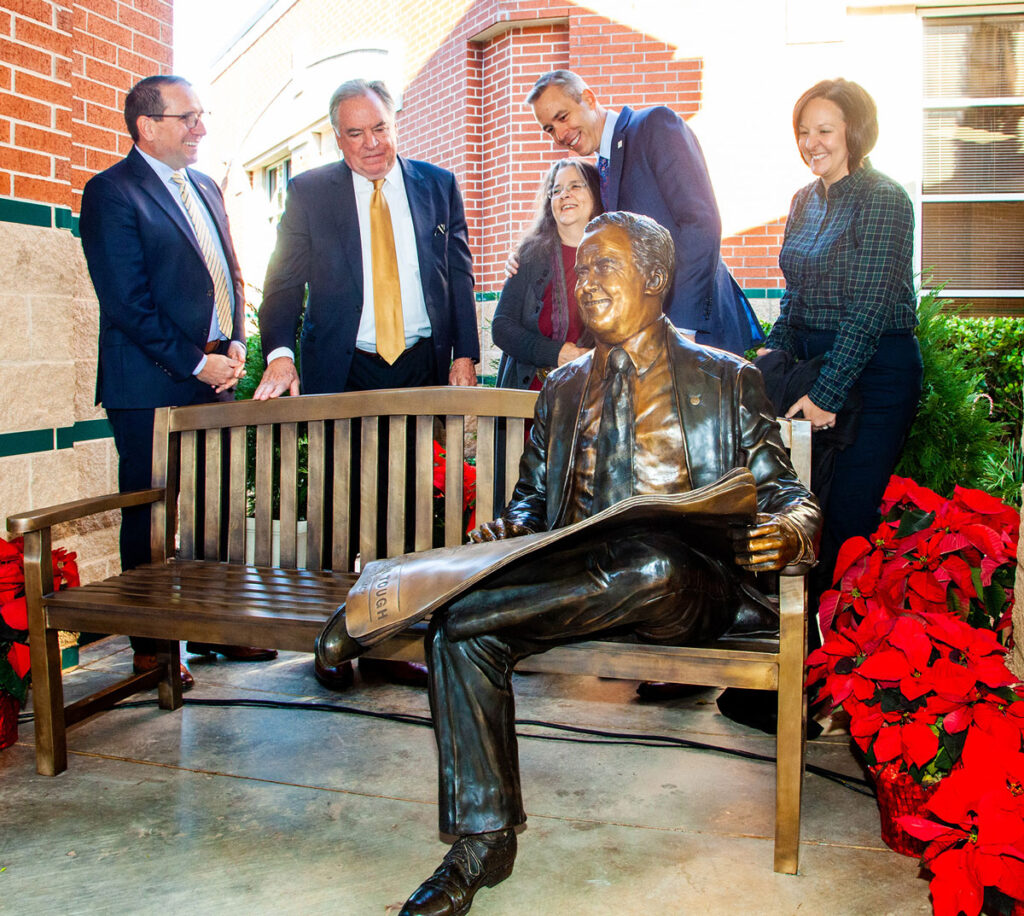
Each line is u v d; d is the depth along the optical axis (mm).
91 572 3850
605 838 2314
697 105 6746
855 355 2902
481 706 2012
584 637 2160
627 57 6852
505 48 7383
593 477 2275
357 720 3047
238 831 2355
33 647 2605
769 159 6668
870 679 2119
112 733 2934
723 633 2227
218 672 3498
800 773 2121
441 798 2002
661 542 2020
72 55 3771
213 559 3123
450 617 2029
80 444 3826
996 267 6438
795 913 2004
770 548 1943
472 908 2031
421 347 3652
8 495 3266
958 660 2080
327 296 3557
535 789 2572
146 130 3354
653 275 2227
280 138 11977
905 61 6387
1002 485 3887
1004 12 6254
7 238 3211
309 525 3002
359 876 2162
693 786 2588
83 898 2080
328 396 2969
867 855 2229
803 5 6496
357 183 3613
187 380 3438
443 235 3684
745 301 3770
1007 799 1714
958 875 1732
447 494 2889
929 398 3533
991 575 2301
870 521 3059
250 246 13609
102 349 3412
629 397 2244
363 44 9492
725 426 2215
